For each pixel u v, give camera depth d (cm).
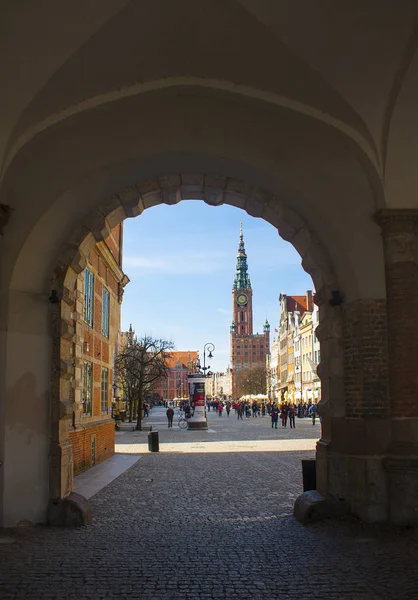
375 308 970
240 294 19662
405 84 873
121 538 869
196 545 825
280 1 780
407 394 930
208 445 2628
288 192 1028
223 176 1090
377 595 611
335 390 1018
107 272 2275
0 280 973
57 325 1023
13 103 843
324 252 1050
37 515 956
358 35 816
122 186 1077
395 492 907
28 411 971
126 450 2420
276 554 772
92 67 864
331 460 1000
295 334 9775
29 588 639
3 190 945
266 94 948
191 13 805
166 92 959
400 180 955
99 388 2019
